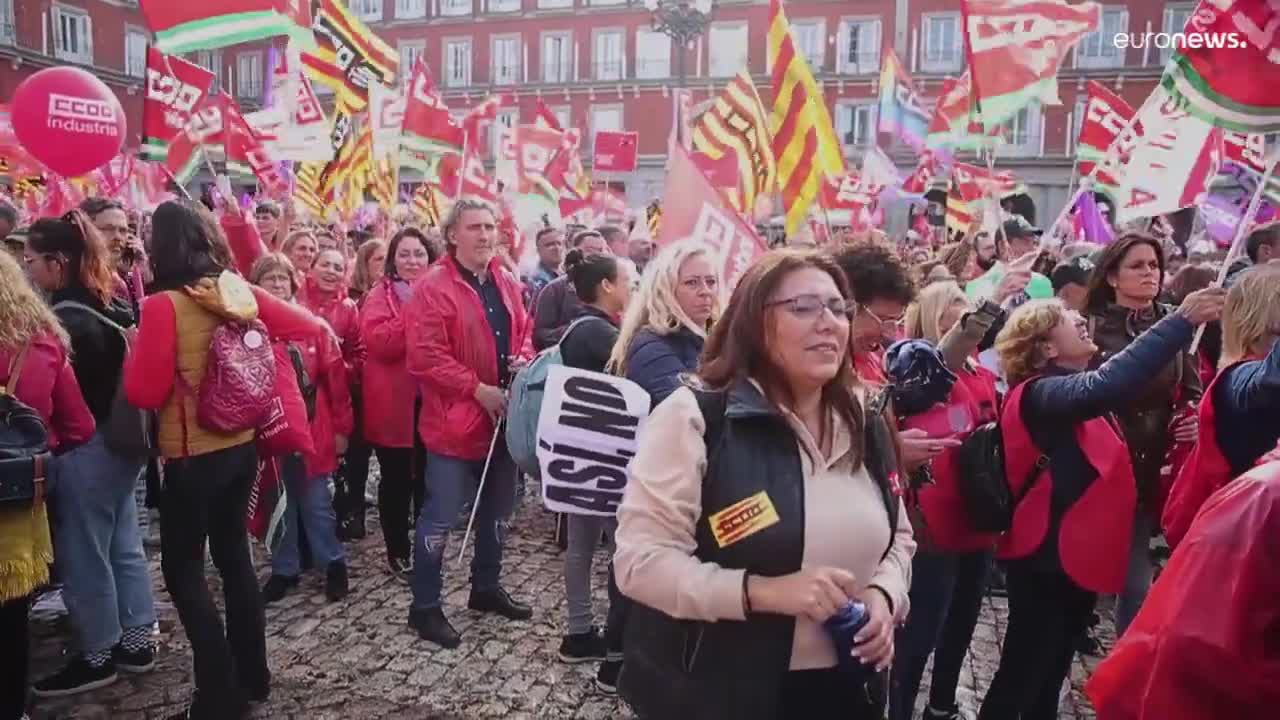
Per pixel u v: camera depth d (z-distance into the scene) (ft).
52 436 11.06
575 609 13.69
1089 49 100.12
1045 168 101.96
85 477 12.05
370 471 25.55
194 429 10.59
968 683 13.38
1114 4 99.04
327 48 29.94
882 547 6.49
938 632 10.75
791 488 6.20
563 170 36.06
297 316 11.89
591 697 12.66
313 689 12.60
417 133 30.71
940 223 70.74
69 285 12.12
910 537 7.18
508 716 12.07
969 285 17.62
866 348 10.43
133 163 35.88
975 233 23.90
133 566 13.01
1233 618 4.59
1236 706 4.65
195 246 10.59
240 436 11.05
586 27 121.70
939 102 37.83
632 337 11.39
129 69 116.16
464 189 27.81
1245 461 8.29
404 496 17.34
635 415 10.89
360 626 14.84
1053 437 9.80
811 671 6.35
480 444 14.29
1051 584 9.93
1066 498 9.76
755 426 6.36
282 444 11.73
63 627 14.56
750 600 5.87
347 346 18.54
